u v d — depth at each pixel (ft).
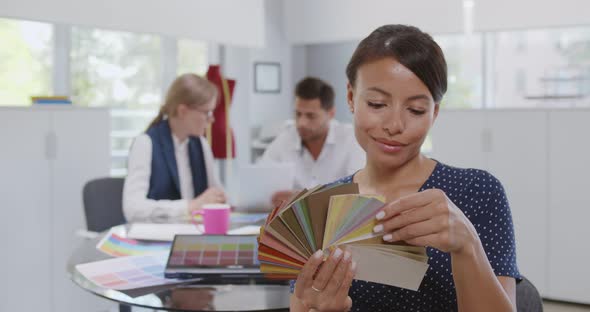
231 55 15.43
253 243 5.47
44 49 12.00
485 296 2.75
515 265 3.29
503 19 12.18
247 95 15.62
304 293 2.81
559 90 13.73
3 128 9.11
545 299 11.30
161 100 14.14
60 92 12.26
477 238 2.74
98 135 10.23
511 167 11.39
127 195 7.81
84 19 9.44
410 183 3.45
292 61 16.83
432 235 2.62
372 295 3.47
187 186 8.68
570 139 10.85
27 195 9.41
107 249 5.77
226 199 7.88
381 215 2.66
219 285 4.55
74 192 9.96
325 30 14.25
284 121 15.42
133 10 10.19
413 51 3.02
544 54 13.85
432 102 3.10
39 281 9.61
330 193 2.73
